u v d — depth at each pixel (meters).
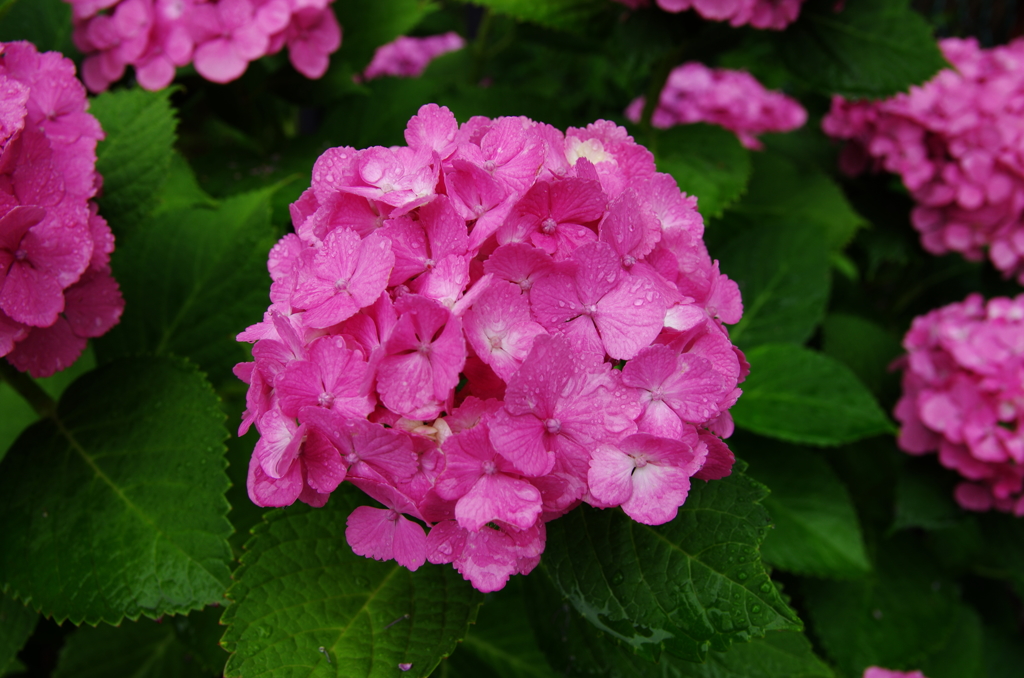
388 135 0.91
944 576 0.94
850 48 0.91
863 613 0.89
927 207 1.17
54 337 0.66
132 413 0.69
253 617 0.60
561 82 1.62
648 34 0.88
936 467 0.95
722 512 0.60
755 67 1.28
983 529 0.93
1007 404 0.85
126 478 0.67
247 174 0.86
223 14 0.78
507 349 0.57
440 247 0.58
